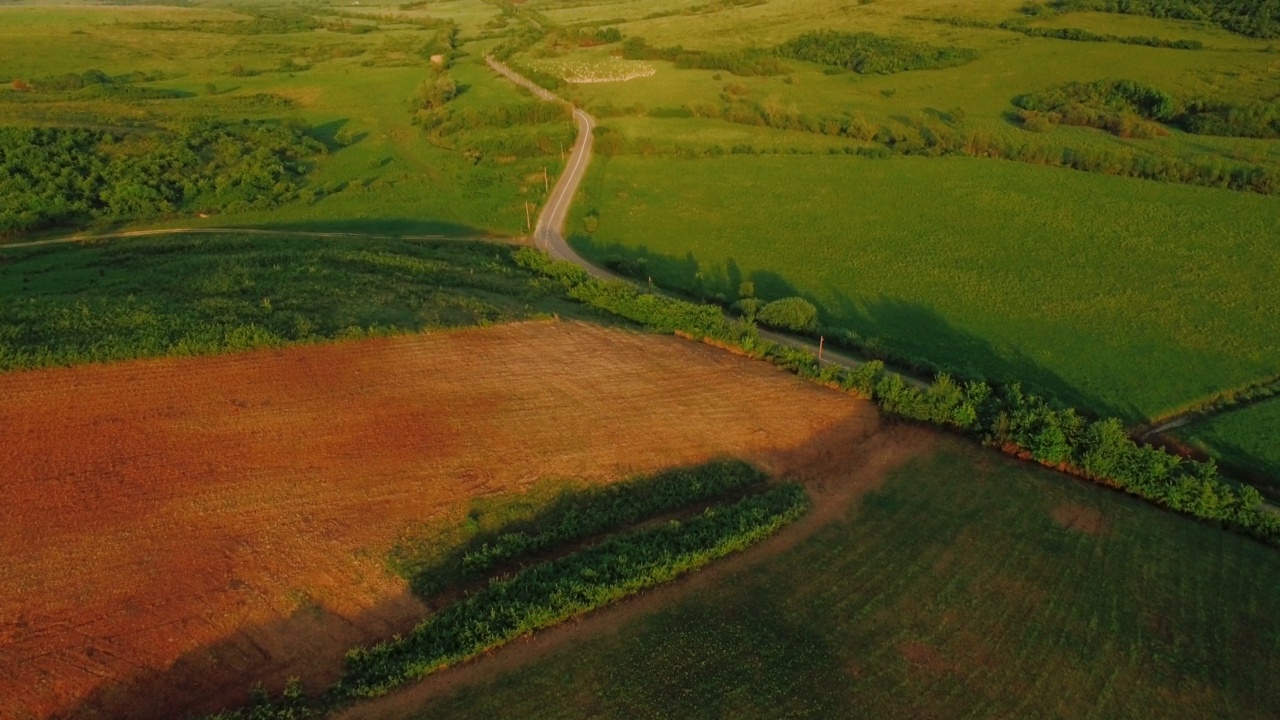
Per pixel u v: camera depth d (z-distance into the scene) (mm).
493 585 42500
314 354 60094
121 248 93375
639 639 40781
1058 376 73875
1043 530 51062
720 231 112000
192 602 39344
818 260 101625
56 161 114375
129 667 36031
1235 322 82625
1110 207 113000
